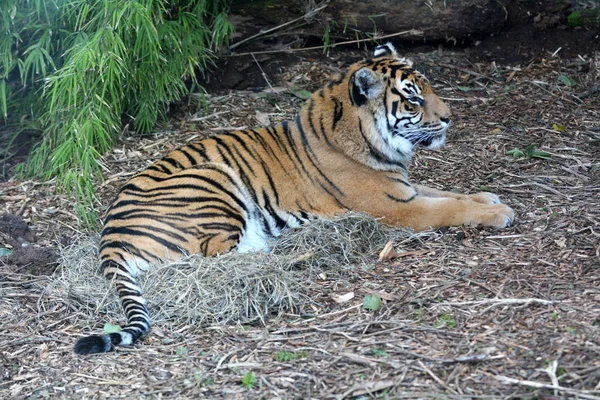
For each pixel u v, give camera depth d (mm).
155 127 13922
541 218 10477
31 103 13797
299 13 15023
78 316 9062
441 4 15078
